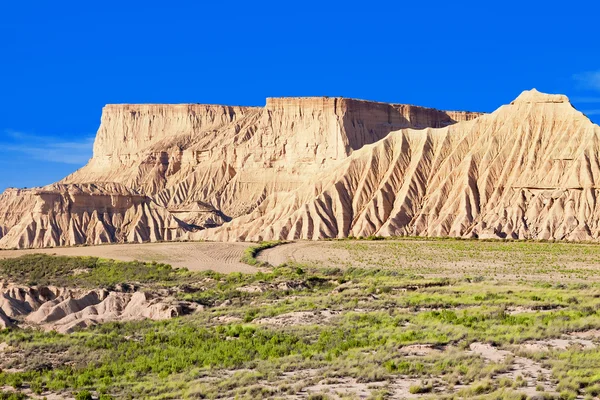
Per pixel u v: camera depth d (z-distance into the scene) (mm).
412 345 55812
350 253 147625
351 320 69250
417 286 91062
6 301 99625
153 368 59438
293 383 48750
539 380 45000
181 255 149250
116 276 123062
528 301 73750
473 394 42906
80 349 68250
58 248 172250
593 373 45312
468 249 149250
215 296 94938
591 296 76438
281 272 115312
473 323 62781
